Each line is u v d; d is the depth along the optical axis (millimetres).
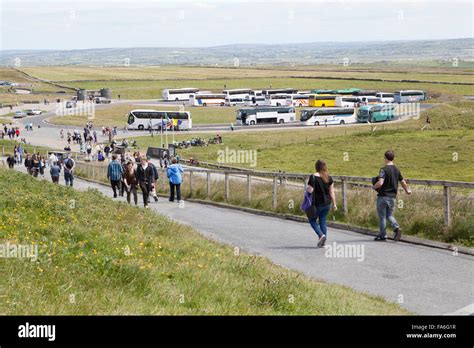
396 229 21625
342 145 106188
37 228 18328
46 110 197625
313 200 20984
